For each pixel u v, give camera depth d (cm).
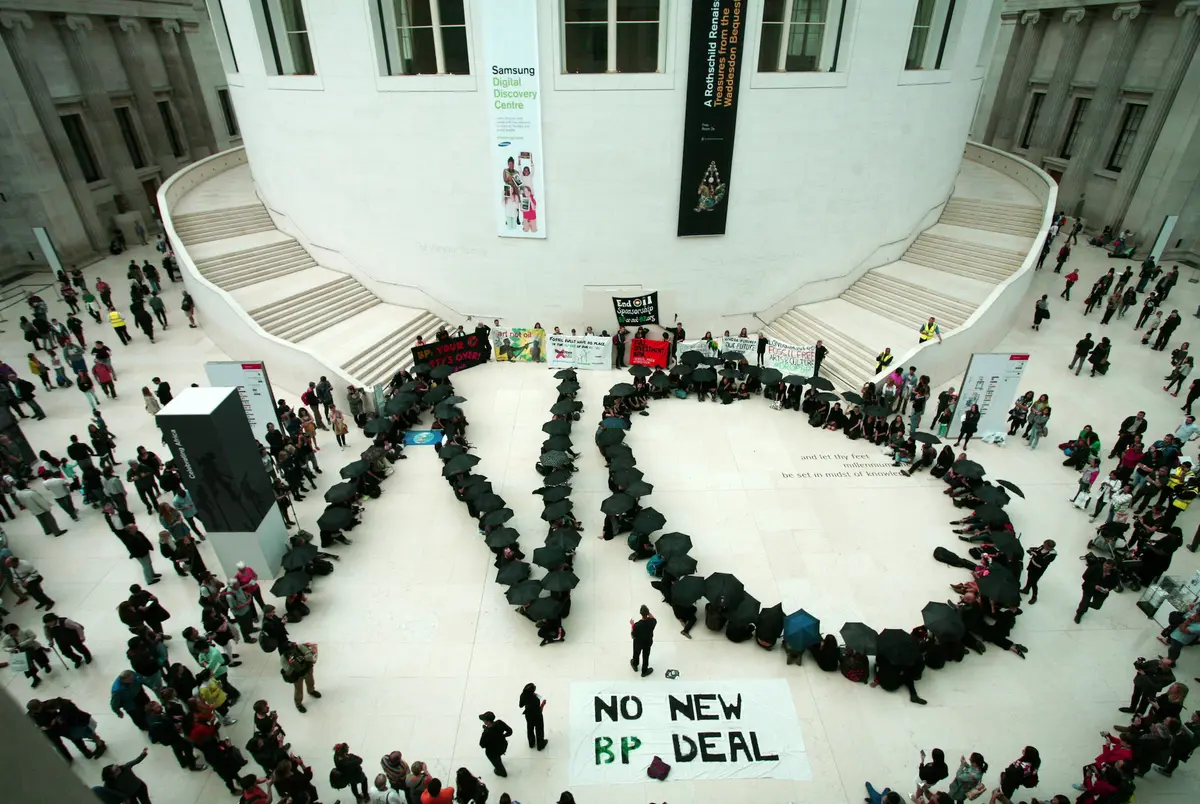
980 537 1553
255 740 1005
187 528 1467
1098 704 1206
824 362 2297
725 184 2297
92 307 2717
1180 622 1246
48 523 1593
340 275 2683
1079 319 2655
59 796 356
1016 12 3919
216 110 4247
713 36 2042
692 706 1206
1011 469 1823
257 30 2402
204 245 2695
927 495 1734
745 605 1291
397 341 2406
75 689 1238
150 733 1046
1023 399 1923
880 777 1095
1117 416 2041
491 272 2477
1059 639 1330
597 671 1273
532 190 2295
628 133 2194
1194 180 2975
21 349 2477
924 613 1245
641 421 2083
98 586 1462
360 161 2409
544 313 2528
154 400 1977
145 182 3706
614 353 2431
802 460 1881
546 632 1310
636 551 1529
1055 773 1092
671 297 2491
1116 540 1531
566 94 2136
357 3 2131
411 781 960
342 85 2291
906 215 2697
